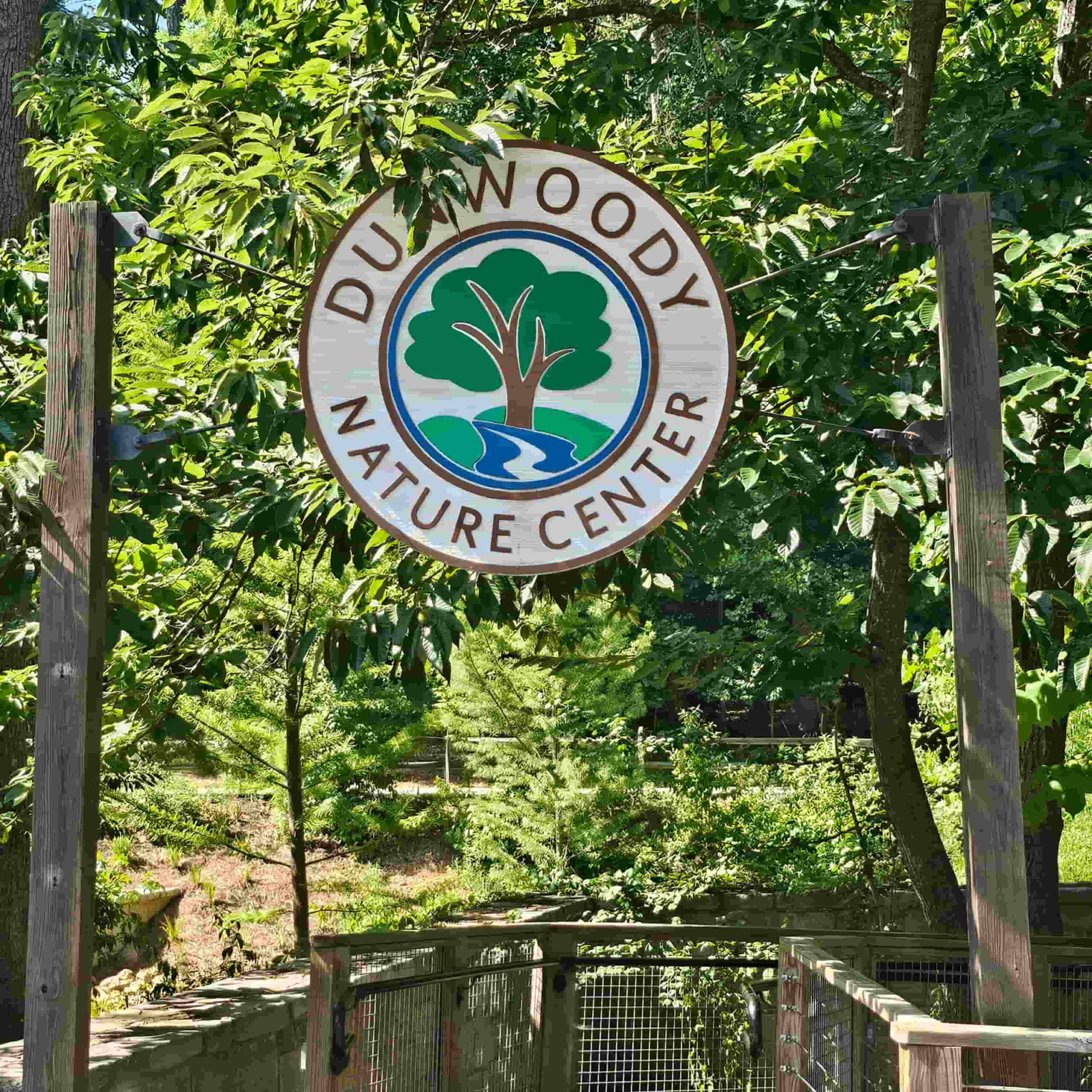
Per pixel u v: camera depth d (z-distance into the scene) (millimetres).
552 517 3465
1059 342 5398
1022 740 5617
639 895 10578
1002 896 3160
